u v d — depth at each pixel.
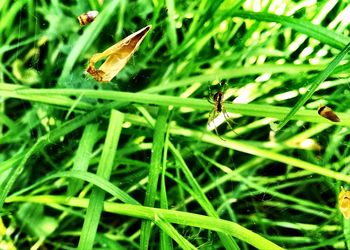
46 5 0.16
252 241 0.10
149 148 0.14
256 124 0.15
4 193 0.11
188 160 0.15
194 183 0.12
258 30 0.15
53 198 0.12
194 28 0.15
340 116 0.11
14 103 0.15
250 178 0.14
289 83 0.15
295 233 0.14
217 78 0.14
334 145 0.14
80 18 0.14
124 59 0.11
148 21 0.16
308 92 0.11
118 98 0.13
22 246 0.13
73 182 0.13
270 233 0.14
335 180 0.14
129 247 0.14
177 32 0.16
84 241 0.11
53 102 0.14
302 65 0.14
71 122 0.14
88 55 0.16
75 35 0.16
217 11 0.15
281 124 0.11
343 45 0.12
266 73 0.15
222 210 0.14
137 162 0.14
